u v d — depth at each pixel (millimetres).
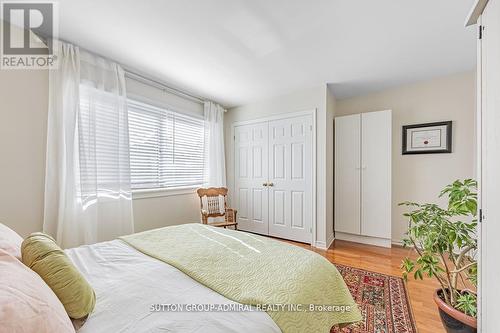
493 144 910
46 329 521
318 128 3111
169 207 3006
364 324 1521
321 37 1960
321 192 3090
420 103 3004
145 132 2770
